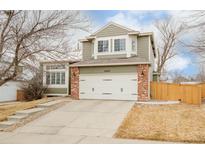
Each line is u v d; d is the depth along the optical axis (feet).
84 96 53.78
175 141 22.31
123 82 50.57
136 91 49.16
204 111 36.63
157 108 39.37
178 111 36.63
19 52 39.55
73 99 53.47
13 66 40.68
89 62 55.77
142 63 48.57
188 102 47.39
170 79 112.06
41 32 39.58
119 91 50.72
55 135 25.45
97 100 50.57
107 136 24.64
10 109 42.73
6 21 39.32
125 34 58.95
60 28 40.32
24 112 36.68
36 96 69.62
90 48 65.51
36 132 27.04
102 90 52.42
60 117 34.50
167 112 35.81
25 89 73.67
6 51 40.37
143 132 25.57
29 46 39.19
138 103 44.60
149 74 52.39
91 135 25.14
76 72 54.90
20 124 31.27
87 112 37.35
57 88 69.72
